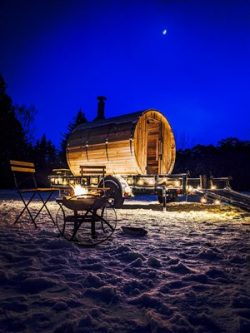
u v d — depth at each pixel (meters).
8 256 4.04
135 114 11.57
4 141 33.03
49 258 3.93
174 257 4.17
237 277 3.46
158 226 6.68
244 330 2.31
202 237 5.50
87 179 12.60
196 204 13.04
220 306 2.72
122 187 10.66
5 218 7.44
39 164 34.78
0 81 33.59
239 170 27.69
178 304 2.74
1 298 2.78
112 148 11.58
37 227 6.17
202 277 3.39
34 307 2.62
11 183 31.08
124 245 4.64
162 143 12.22
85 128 13.55
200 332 2.29
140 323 2.40
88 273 3.38
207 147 31.38
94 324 2.36
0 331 2.24
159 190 10.39
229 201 9.64
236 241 5.17
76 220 5.11
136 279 3.29
